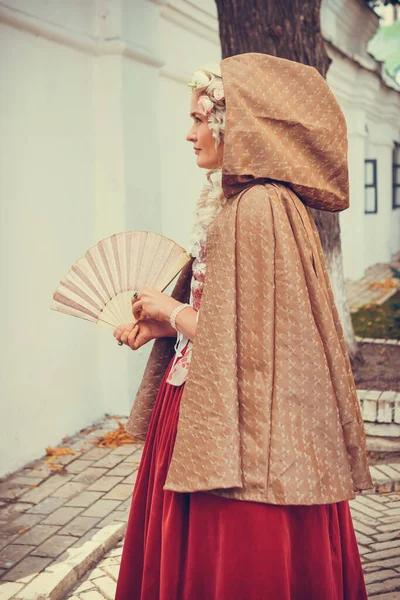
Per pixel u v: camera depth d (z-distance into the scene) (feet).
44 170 15.38
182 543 7.22
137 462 15.14
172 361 7.91
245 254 6.69
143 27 17.56
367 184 49.88
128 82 16.99
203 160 7.32
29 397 15.11
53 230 15.75
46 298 15.58
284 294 6.63
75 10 16.10
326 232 21.22
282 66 6.92
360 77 41.68
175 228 21.72
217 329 6.70
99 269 7.84
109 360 17.70
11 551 11.27
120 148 16.88
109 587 10.37
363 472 6.99
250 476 6.58
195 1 21.77
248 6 18.42
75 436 16.65
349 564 7.57
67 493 13.62
